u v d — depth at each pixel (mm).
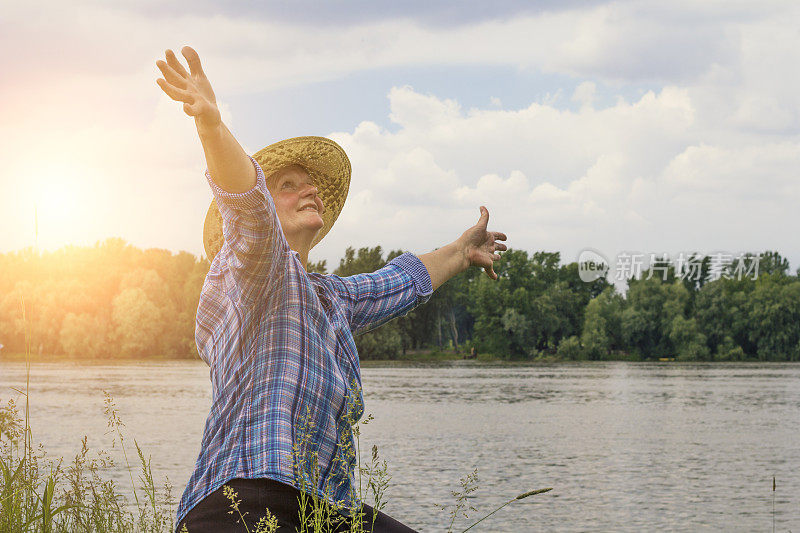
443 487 16562
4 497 2859
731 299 112562
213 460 1963
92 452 18562
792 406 40938
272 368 2004
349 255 107750
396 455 21547
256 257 1955
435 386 55344
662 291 113125
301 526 1890
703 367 95000
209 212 2684
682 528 13883
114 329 111688
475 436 26422
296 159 2504
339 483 2047
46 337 110312
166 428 26594
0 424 2887
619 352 117125
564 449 23625
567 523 13992
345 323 2266
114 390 47750
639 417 34281
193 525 1902
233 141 1891
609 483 18047
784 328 108438
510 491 16578
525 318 112938
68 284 112812
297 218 2389
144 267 122125
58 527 3379
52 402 37781
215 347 2111
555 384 58906
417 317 110688
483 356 116812
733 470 20250
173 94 1782
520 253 118062
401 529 2104
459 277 114500
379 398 43875
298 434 1964
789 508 15641
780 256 143500
